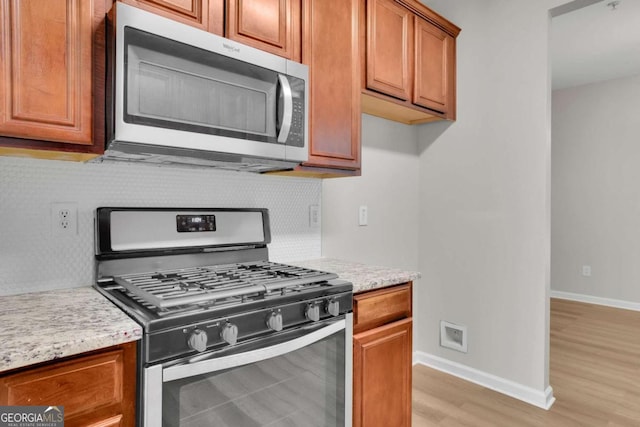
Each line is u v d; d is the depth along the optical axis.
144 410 0.90
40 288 1.24
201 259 1.55
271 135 1.35
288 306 1.18
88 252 1.33
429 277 2.67
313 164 1.58
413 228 2.69
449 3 2.53
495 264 2.34
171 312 0.97
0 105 0.92
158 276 1.34
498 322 2.33
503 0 2.29
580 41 3.18
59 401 0.80
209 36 1.18
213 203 1.64
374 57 1.89
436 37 2.31
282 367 1.19
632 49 3.35
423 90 2.21
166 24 1.09
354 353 1.45
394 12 2.01
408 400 1.68
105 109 1.08
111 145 1.07
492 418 2.03
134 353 0.91
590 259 4.39
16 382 0.75
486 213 2.38
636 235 4.07
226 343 1.03
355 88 1.74
